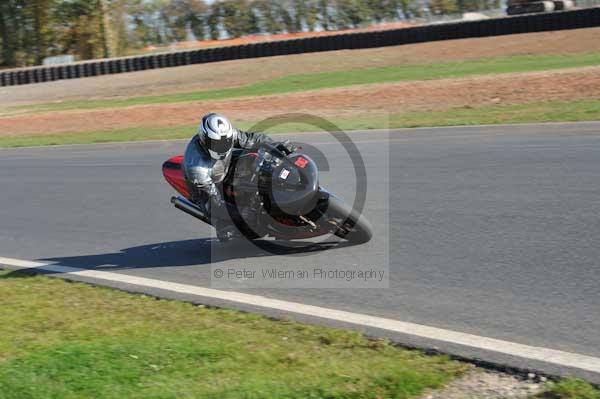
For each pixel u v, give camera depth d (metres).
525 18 57.38
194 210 11.87
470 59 51.06
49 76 70.81
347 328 8.34
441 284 9.75
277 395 6.50
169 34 150.25
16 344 8.43
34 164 26.97
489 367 7.06
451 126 26.12
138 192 19.20
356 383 6.68
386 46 62.66
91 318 9.29
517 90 32.94
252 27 152.88
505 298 9.01
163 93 55.19
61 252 13.68
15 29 108.06
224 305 9.54
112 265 12.32
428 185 16.55
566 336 7.70
